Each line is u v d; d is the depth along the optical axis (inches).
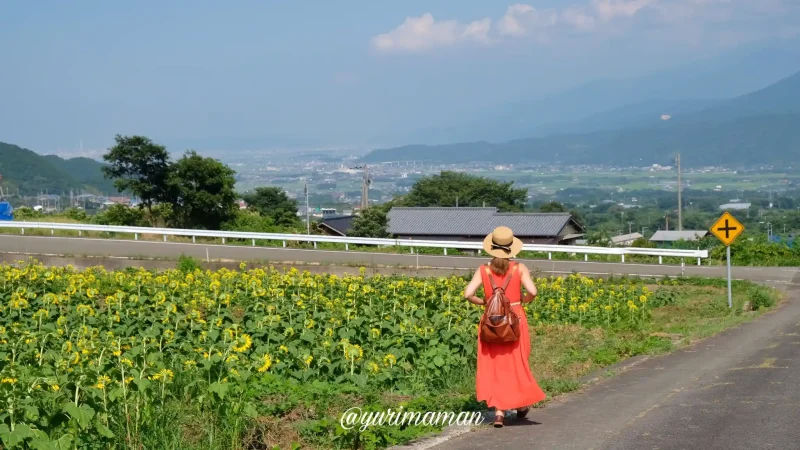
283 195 2930.6
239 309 600.7
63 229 1403.8
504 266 277.3
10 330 413.1
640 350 461.7
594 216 5467.5
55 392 256.4
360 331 450.6
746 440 243.0
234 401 260.8
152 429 248.4
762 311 716.0
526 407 287.1
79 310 471.5
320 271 1040.8
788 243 1760.6
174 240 1386.6
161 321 463.2
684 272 1122.0
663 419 274.7
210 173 1935.3
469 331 438.6
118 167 1883.6
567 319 631.2
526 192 3070.9
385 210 2301.9
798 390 318.0
